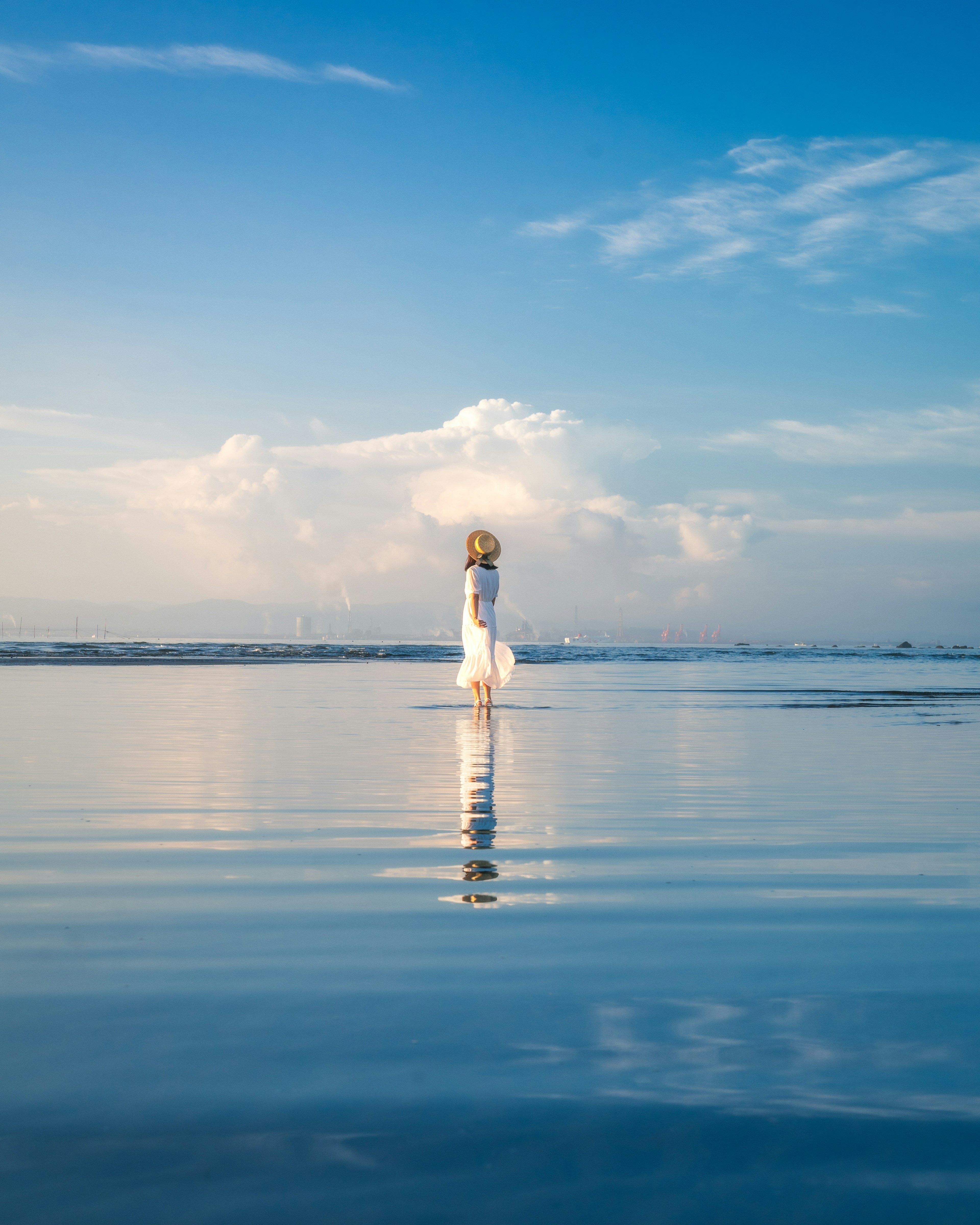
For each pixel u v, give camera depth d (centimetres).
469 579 1344
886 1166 156
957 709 1391
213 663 3181
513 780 647
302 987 237
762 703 1510
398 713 1272
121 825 474
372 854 409
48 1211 143
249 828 470
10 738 905
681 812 525
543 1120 170
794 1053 198
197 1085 182
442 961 259
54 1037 204
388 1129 167
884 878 368
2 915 307
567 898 333
